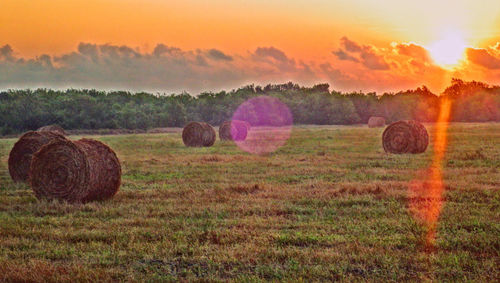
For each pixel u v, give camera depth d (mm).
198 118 86312
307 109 93500
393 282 6914
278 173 18000
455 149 27359
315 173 17938
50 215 11820
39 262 7863
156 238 9305
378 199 12695
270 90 106750
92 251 8555
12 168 18422
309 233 9438
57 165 13727
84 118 68875
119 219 10875
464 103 104562
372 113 100375
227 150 30203
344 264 7660
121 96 84375
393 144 26891
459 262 7648
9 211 12234
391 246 8523
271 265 7703
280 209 11539
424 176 16688
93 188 13602
